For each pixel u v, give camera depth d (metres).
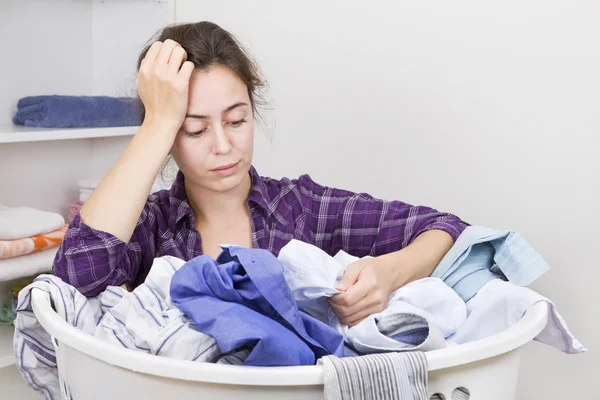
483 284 0.97
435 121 1.46
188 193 1.07
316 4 1.58
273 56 1.66
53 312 0.79
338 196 1.14
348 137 1.57
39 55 1.77
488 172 1.41
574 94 1.29
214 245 1.06
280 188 1.12
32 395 1.72
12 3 1.69
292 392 0.66
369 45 1.52
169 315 0.77
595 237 1.30
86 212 0.94
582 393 1.35
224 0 1.71
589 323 1.33
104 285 0.95
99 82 1.90
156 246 1.07
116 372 0.70
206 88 0.94
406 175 1.51
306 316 0.76
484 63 1.38
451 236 1.02
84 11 1.86
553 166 1.33
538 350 1.38
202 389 0.66
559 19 1.29
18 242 1.46
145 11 1.80
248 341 0.68
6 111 1.71
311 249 0.86
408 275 0.94
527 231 1.38
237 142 0.96
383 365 0.67
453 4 1.40
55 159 1.83
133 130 1.73
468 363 0.73
